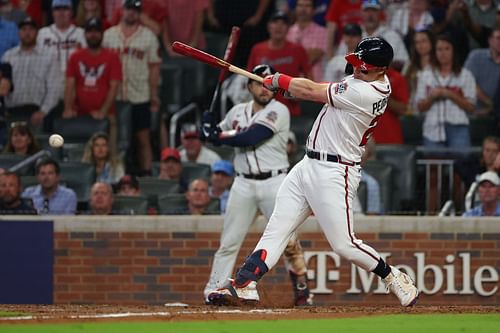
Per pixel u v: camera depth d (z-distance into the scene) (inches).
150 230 1577.3
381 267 1107.9
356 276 1566.2
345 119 1059.3
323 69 1888.5
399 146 1678.2
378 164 1646.2
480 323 1001.5
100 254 1581.0
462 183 1691.7
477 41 1865.2
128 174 1781.5
